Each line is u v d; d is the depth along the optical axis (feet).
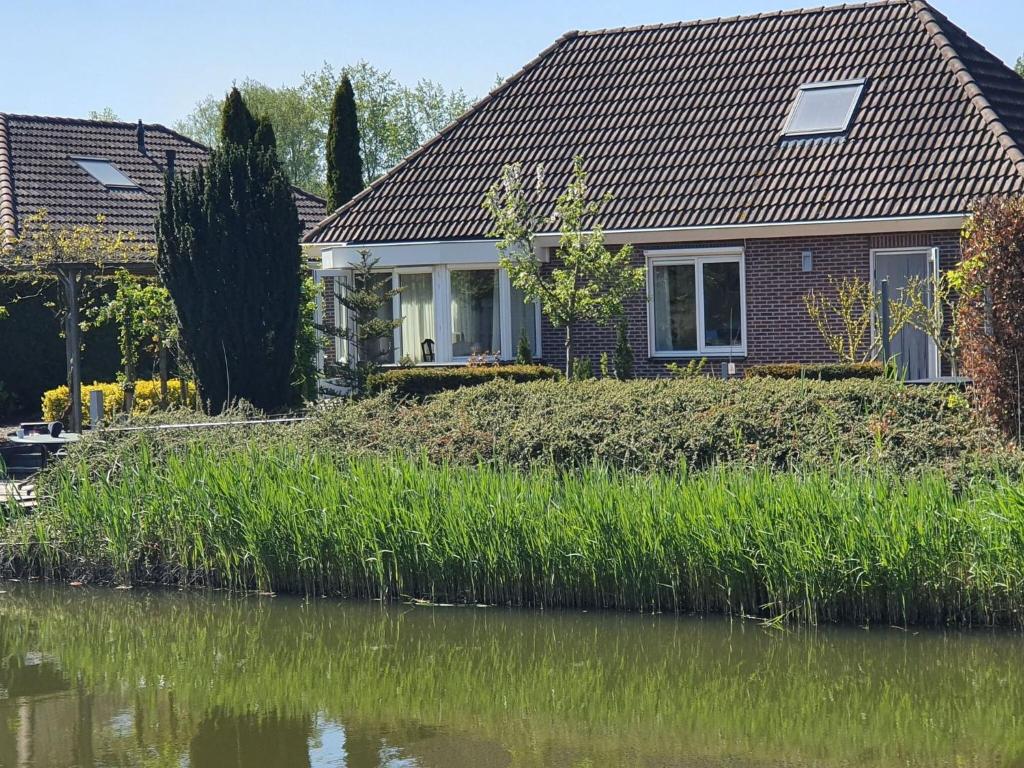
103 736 37.06
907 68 89.04
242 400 70.18
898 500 45.16
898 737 35.76
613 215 88.58
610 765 34.27
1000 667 40.81
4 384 103.09
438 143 101.09
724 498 47.42
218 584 55.26
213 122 279.28
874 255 82.28
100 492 57.77
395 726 37.81
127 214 114.62
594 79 100.42
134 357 90.79
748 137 89.97
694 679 41.22
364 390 80.28
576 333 91.50
